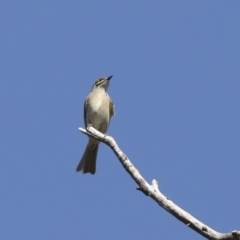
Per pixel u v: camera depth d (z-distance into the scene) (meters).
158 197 10.37
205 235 9.94
